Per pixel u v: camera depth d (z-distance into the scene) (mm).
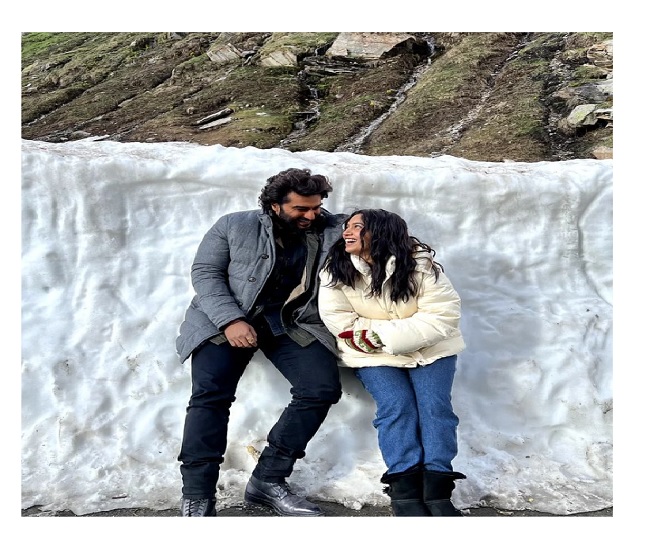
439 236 4121
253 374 3795
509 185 4113
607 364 3939
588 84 13359
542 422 3793
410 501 3176
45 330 3850
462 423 3764
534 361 3893
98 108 17109
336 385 3365
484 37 17172
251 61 18188
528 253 4137
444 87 14852
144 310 3949
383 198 4102
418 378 3395
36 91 19547
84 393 3746
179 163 4070
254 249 3520
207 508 3195
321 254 3551
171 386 3801
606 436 3756
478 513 3348
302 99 15977
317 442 3660
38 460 3570
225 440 3322
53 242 3992
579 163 4352
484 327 3980
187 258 4031
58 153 4133
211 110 15789
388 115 14477
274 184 3469
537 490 3496
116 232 4031
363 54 17547
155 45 21266
